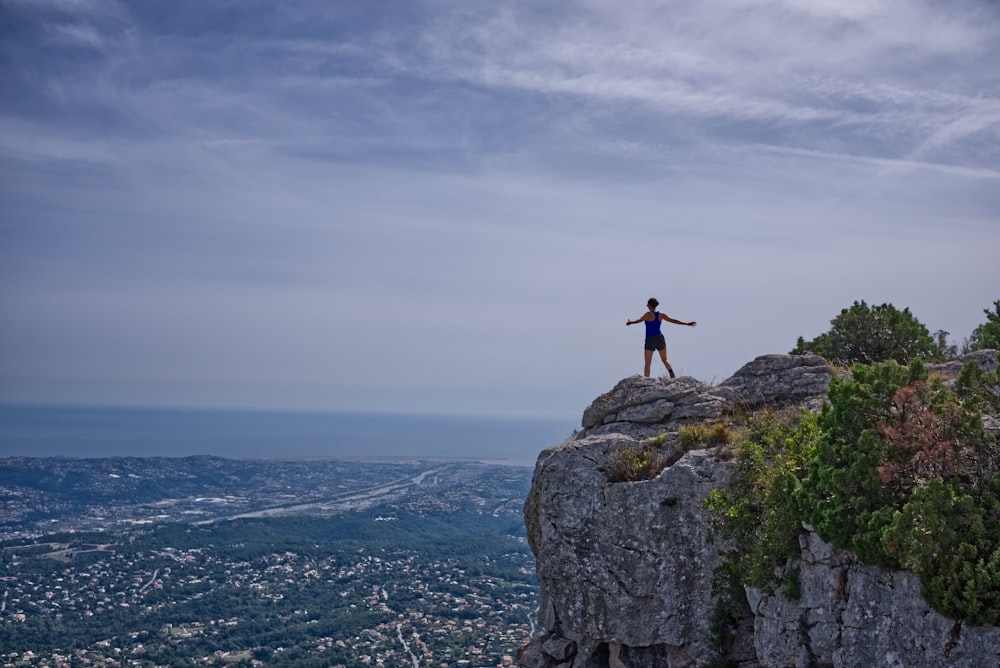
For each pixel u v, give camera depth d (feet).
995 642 32.35
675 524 49.80
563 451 55.21
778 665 40.91
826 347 74.08
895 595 35.81
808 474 40.75
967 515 34.58
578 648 52.95
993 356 55.06
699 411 57.93
